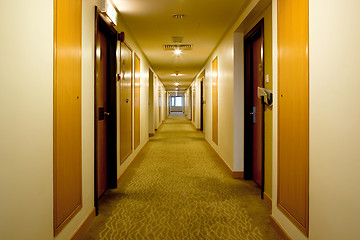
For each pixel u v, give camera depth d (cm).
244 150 393
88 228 233
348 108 130
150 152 607
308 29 171
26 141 137
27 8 136
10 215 124
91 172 252
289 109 204
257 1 279
